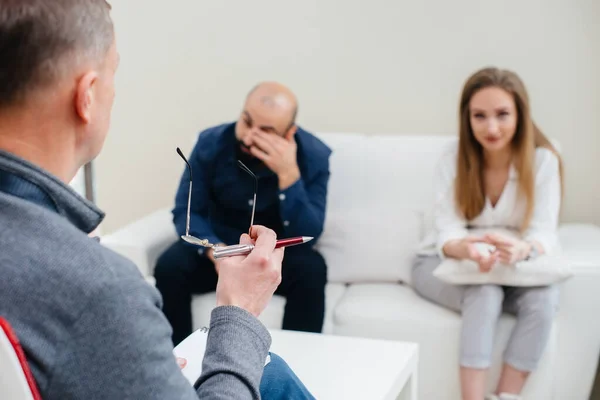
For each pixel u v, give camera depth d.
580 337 2.44
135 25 3.28
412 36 3.08
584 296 2.42
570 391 2.48
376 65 3.13
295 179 2.53
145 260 2.63
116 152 3.42
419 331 2.40
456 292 2.42
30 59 0.85
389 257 2.71
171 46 3.27
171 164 3.39
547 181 2.55
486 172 2.58
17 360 0.79
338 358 1.86
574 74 2.98
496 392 2.36
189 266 2.54
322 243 2.78
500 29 3.01
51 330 0.81
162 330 0.86
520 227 2.56
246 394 0.98
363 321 2.44
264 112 2.50
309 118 3.24
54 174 0.91
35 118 0.88
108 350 0.82
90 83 0.90
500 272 2.34
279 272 1.10
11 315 0.80
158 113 3.35
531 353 2.31
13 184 0.85
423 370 2.42
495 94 2.45
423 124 3.15
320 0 3.12
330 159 2.86
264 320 2.52
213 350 1.01
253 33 3.20
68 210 0.88
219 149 2.64
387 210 2.78
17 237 0.82
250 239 1.20
